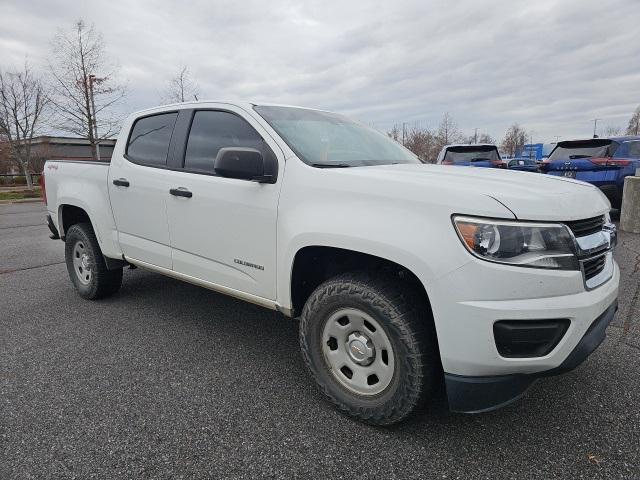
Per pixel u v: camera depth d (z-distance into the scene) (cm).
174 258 355
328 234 244
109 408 267
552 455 224
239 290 311
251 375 308
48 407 268
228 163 270
